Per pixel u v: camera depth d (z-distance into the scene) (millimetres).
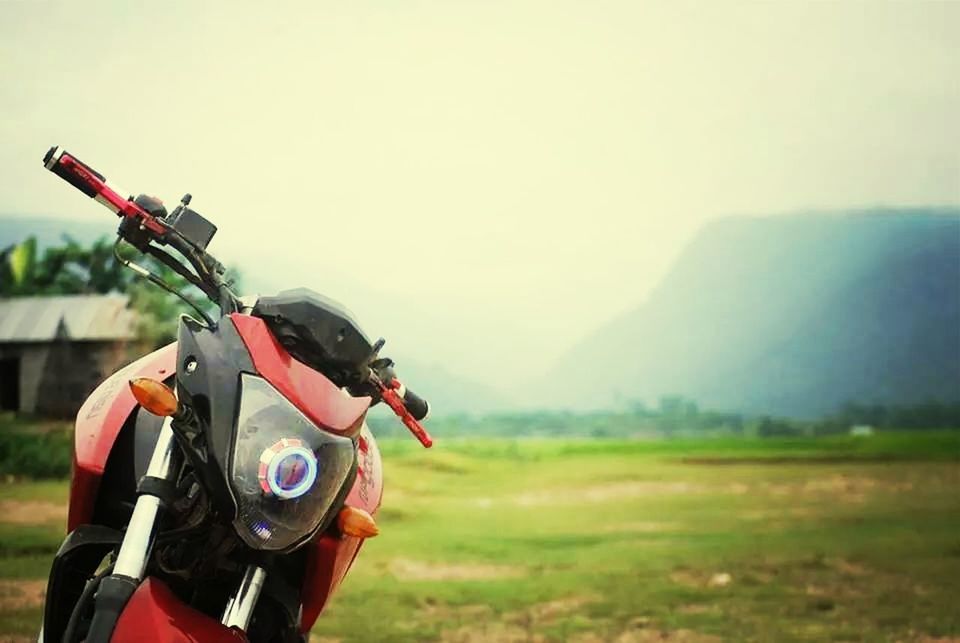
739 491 7637
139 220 2260
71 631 1983
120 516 2340
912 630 4871
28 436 7938
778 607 5199
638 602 5293
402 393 2516
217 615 2291
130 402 2379
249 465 1969
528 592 5484
